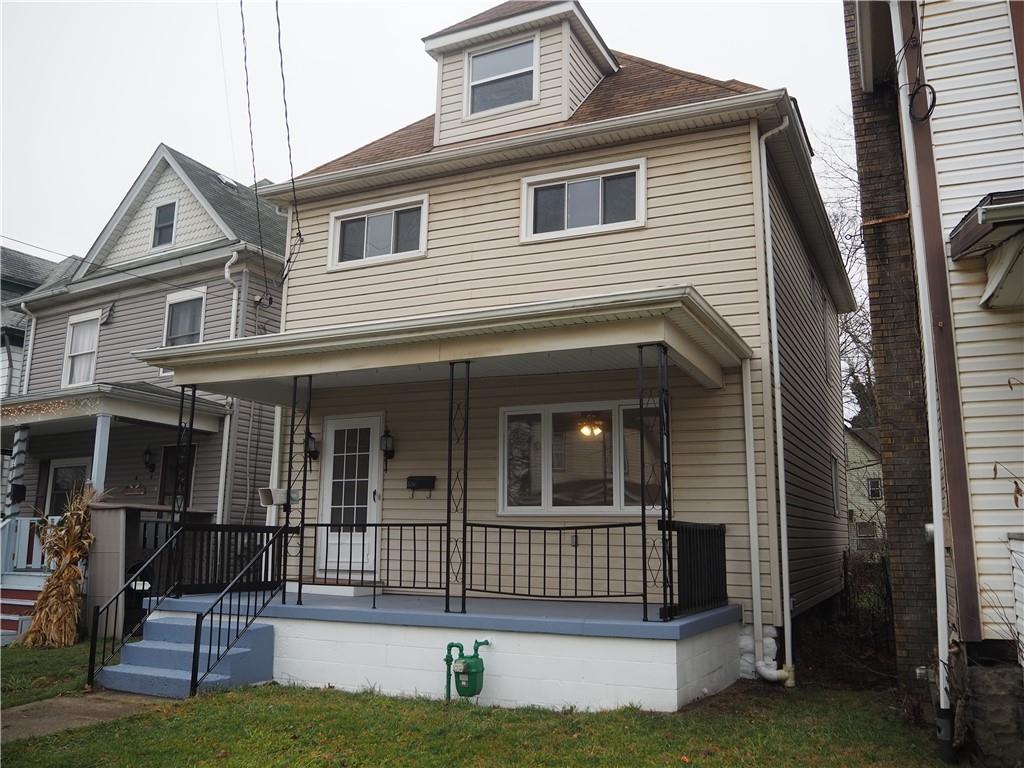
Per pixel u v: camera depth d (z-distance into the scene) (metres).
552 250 9.69
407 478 9.98
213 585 8.84
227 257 14.00
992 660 5.50
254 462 13.88
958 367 5.91
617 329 6.91
